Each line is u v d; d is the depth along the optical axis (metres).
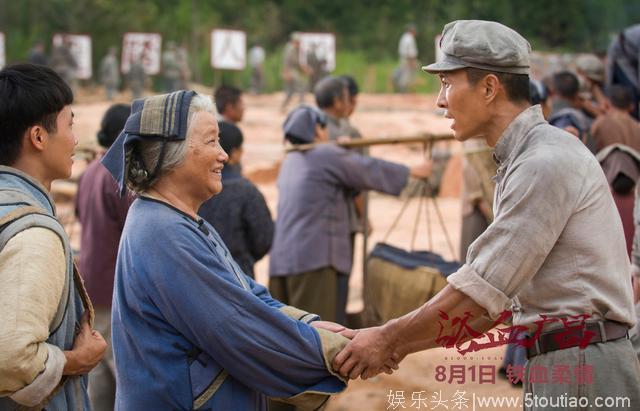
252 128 22.42
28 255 2.84
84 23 39.78
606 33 43.56
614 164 6.28
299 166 6.55
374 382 6.29
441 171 15.67
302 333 3.24
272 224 5.55
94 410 5.48
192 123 3.20
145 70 31.42
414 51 31.83
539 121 3.30
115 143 3.23
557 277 3.22
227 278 3.17
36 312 2.81
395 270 6.80
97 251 5.40
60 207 13.40
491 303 3.16
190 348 3.17
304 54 32.28
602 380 3.23
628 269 3.32
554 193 3.12
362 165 6.49
